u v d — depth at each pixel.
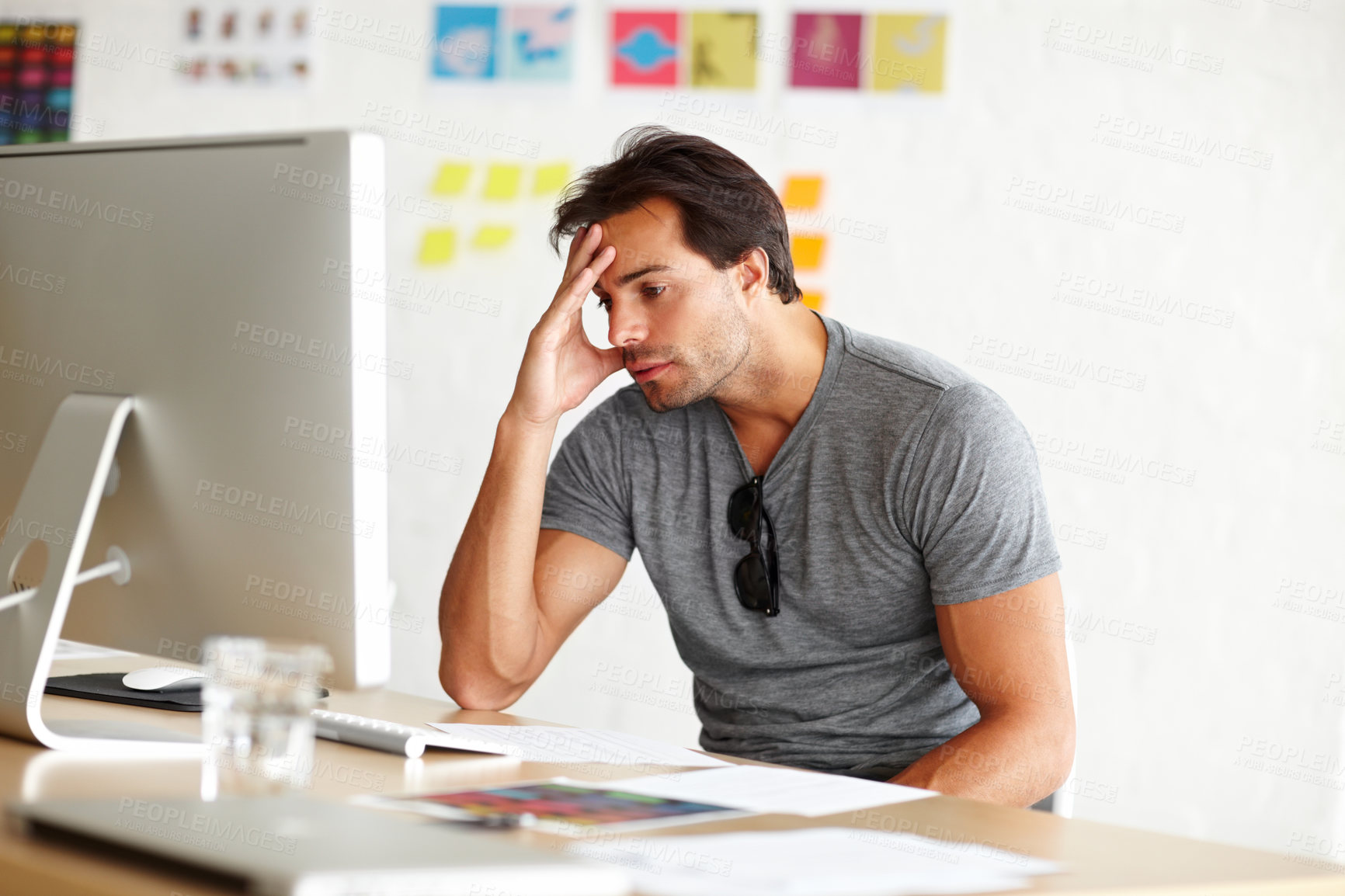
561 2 3.00
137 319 1.00
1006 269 2.82
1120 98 2.77
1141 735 2.74
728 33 2.92
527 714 2.98
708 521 1.57
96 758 0.92
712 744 1.60
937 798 0.97
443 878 0.55
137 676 1.23
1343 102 2.69
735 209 1.43
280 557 0.94
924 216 2.85
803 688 1.52
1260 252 2.72
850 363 1.52
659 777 0.99
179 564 1.00
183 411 0.98
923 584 1.48
